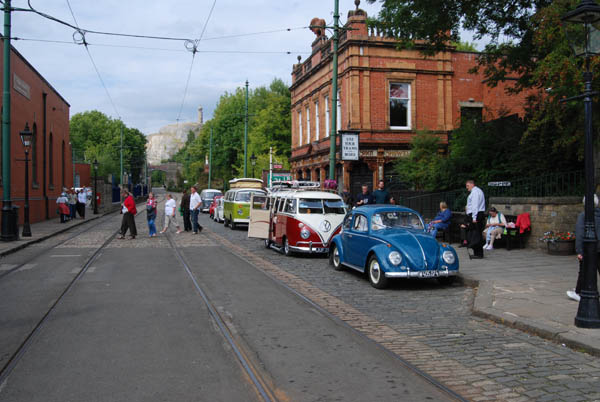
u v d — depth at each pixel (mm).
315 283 10039
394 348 5727
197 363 5141
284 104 52094
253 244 17656
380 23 15922
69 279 10164
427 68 26219
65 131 37438
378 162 25484
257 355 5414
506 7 15430
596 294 6137
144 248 16000
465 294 8953
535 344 5848
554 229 13047
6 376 4742
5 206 17000
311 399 4254
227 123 63375
